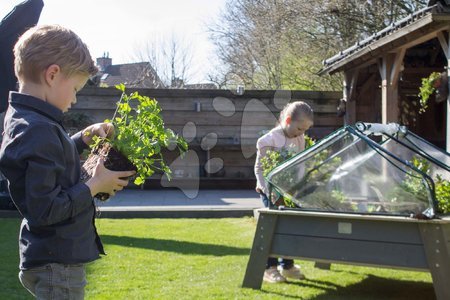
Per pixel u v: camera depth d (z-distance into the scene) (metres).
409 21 7.18
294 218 3.53
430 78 7.22
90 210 1.82
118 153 1.97
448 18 6.39
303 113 4.07
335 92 11.32
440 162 3.76
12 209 7.20
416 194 3.27
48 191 1.62
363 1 17.00
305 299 3.47
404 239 3.25
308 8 17.81
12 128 1.66
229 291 3.58
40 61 1.70
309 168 3.56
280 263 4.02
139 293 3.51
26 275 1.77
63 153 1.70
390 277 4.11
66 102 1.79
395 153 3.85
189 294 3.50
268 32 19.28
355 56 9.23
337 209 3.46
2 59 5.56
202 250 4.95
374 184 3.41
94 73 1.85
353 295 3.60
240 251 4.91
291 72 18.81
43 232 1.74
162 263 4.39
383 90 8.98
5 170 1.64
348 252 3.37
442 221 3.13
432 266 3.17
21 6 5.56
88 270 4.13
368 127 3.79
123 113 2.12
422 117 11.25
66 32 1.77
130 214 7.30
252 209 7.39
